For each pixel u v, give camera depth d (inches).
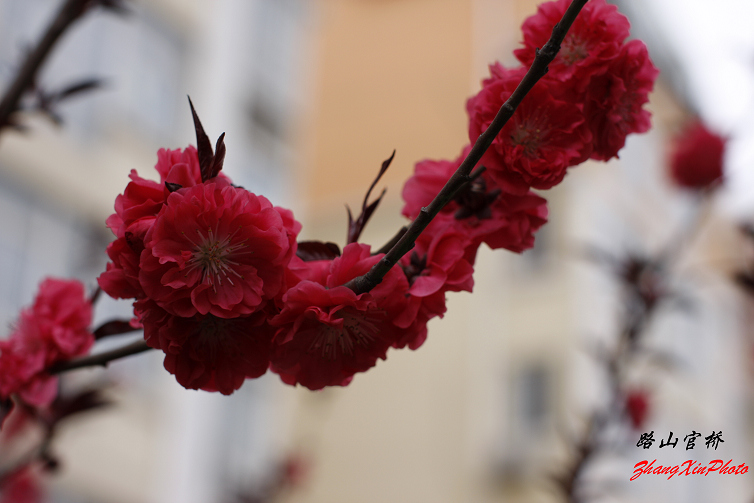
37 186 325.4
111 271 53.4
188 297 51.6
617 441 142.8
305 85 503.5
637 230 522.3
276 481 284.4
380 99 602.5
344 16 639.8
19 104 107.3
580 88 58.5
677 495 457.4
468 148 62.7
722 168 150.9
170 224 51.2
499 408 491.8
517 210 60.7
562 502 145.0
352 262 54.7
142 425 352.5
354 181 589.0
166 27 389.1
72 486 318.0
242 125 439.8
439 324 537.0
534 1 554.9
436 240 58.7
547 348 484.4
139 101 371.6
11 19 313.1
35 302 80.7
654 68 61.3
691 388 500.4
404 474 518.0
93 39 351.6
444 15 596.4
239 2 437.4
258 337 54.2
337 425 546.6
